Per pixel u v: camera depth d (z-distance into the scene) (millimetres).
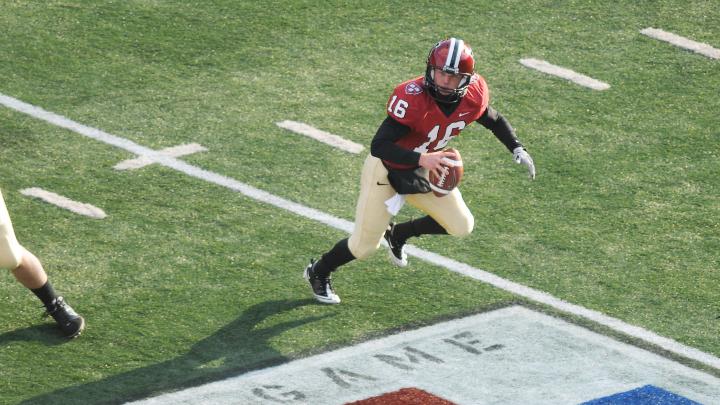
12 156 32406
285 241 28719
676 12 43219
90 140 33562
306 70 38469
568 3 43750
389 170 24453
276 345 24312
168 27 41031
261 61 39031
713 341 25141
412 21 42062
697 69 39375
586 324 25547
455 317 25609
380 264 27844
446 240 29078
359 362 23734
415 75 38406
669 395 22906
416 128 23812
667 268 28172
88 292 26156
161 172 31922
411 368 23562
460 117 24109
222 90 37000
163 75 37844
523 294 26734
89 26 40875
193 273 27109
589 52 40281
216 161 32688
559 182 32219
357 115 35750
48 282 24234
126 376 23109
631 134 35125
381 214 24797
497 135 25266
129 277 26844
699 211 30906
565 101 37031
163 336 24562
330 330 24953
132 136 33938
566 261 28328
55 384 22766
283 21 41750
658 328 25562
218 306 25781
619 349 24594
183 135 34125
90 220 29297
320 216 30000
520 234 29500
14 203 29891
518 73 38656
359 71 38531
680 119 36125
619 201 31312
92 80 37281
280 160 32906
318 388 22766
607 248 28984
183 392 22547
